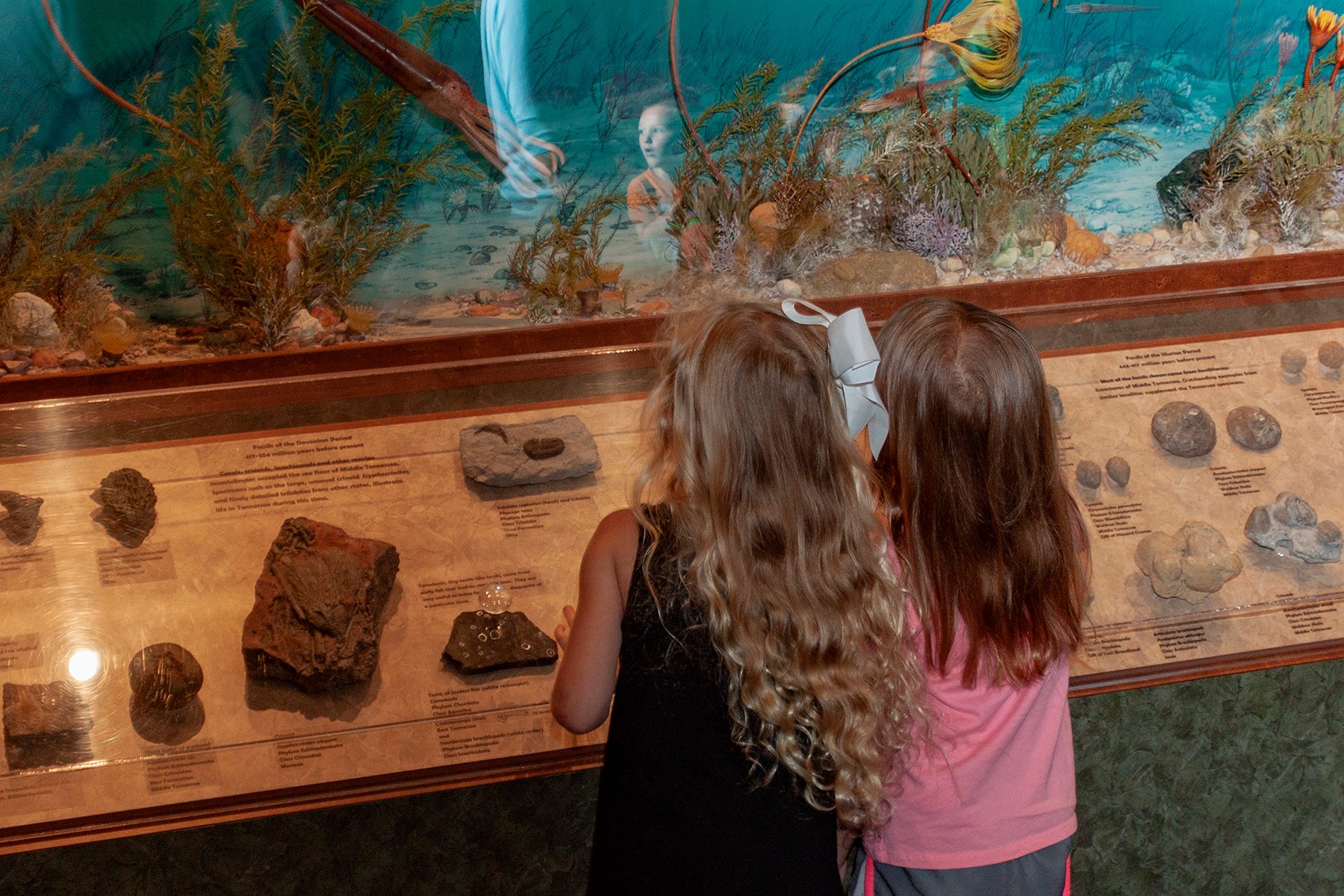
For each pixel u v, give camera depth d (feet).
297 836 7.01
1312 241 9.81
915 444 4.49
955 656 4.50
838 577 4.09
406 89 8.38
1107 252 9.62
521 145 8.73
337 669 6.59
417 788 6.70
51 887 6.73
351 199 8.49
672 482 4.32
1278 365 8.71
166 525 7.10
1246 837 8.34
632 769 4.17
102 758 6.48
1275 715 8.20
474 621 6.99
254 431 7.57
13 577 6.82
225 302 8.33
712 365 4.09
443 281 8.84
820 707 4.17
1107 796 8.10
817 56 9.07
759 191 9.18
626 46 8.75
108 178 8.10
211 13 8.00
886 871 4.80
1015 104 9.50
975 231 9.34
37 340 8.05
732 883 4.05
